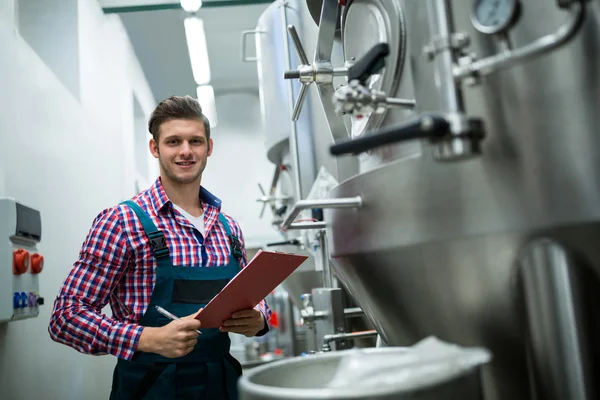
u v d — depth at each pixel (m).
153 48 5.96
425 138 0.67
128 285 1.49
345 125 1.25
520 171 0.69
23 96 2.28
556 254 0.68
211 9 5.46
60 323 1.40
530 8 0.71
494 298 0.75
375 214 0.88
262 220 7.61
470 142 0.69
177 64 6.54
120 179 4.29
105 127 4.00
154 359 1.40
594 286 0.68
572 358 0.69
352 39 1.11
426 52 0.76
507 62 0.66
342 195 1.01
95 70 3.78
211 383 1.44
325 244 2.03
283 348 5.27
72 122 3.07
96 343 1.37
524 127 0.69
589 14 0.65
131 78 5.14
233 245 1.66
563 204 0.65
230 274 1.56
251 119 7.81
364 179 0.91
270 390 0.64
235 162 7.71
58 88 2.82
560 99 0.66
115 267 1.46
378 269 0.91
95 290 1.45
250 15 5.66
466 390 0.64
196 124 1.63
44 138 2.55
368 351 0.85
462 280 0.77
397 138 0.68
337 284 2.00
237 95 7.84
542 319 0.70
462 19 0.78
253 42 6.30
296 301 2.96
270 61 2.68
